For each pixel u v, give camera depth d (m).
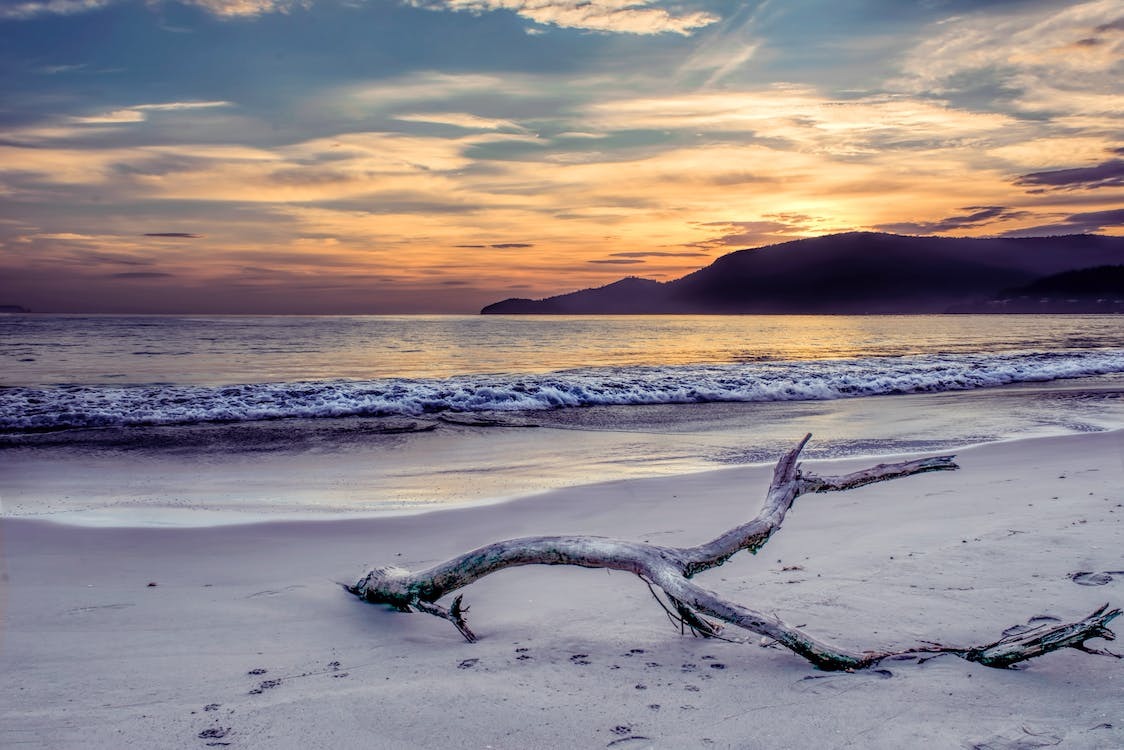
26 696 2.77
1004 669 2.89
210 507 6.89
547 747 2.35
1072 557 4.28
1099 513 5.36
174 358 31.28
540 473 8.68
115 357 31.56
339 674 3.00
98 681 2.92
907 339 51.00
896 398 16.61
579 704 2.68
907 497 6.30
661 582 3.38
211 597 4.08
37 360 29.61
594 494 7.20
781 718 2.53
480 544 5.39
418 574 3.87
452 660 3.16
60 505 6.97
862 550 4.67
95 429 12.13
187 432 11.89
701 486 7.56
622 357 33.69
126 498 7.33
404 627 3.63
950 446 10.16
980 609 3.54
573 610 3.83
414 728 2.50
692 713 2.59
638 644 3.33
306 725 2.52
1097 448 8.95
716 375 20.41
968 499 6.11
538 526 5.96
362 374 24.80
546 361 31.02
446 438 11.36
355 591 4.18
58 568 4.66
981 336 55.34
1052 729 2.39
